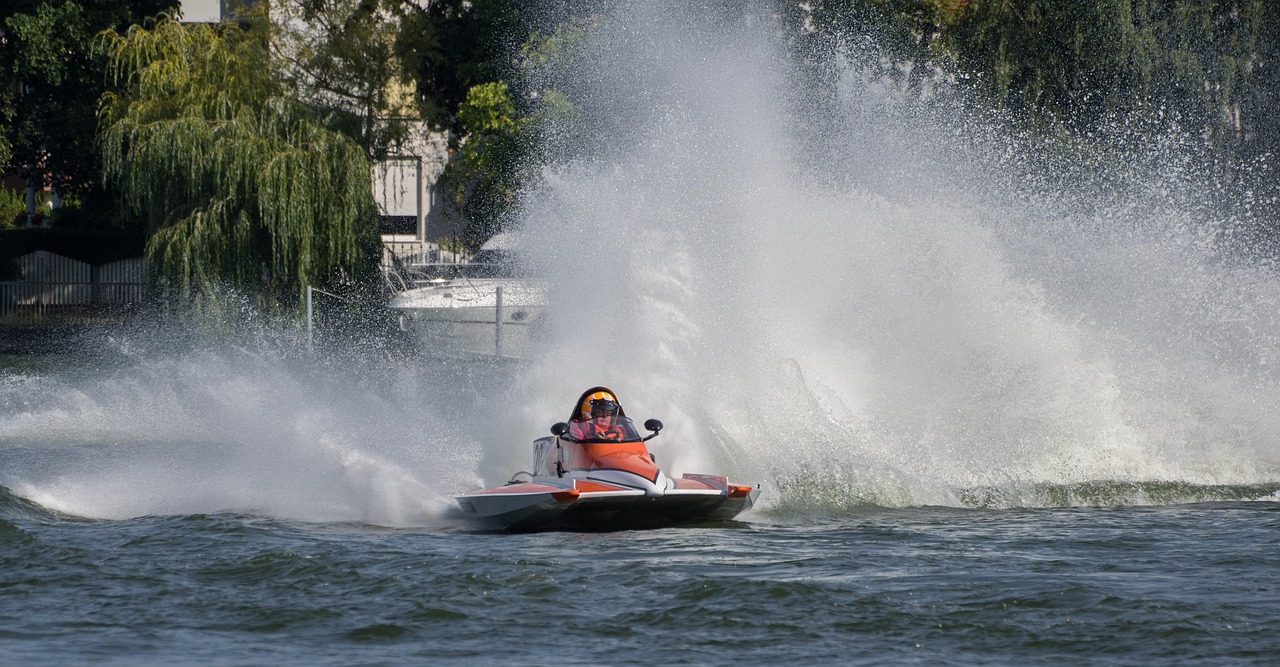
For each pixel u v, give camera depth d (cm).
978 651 3381
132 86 13500
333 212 12612
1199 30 11850
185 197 12706
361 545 4644
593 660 3319
